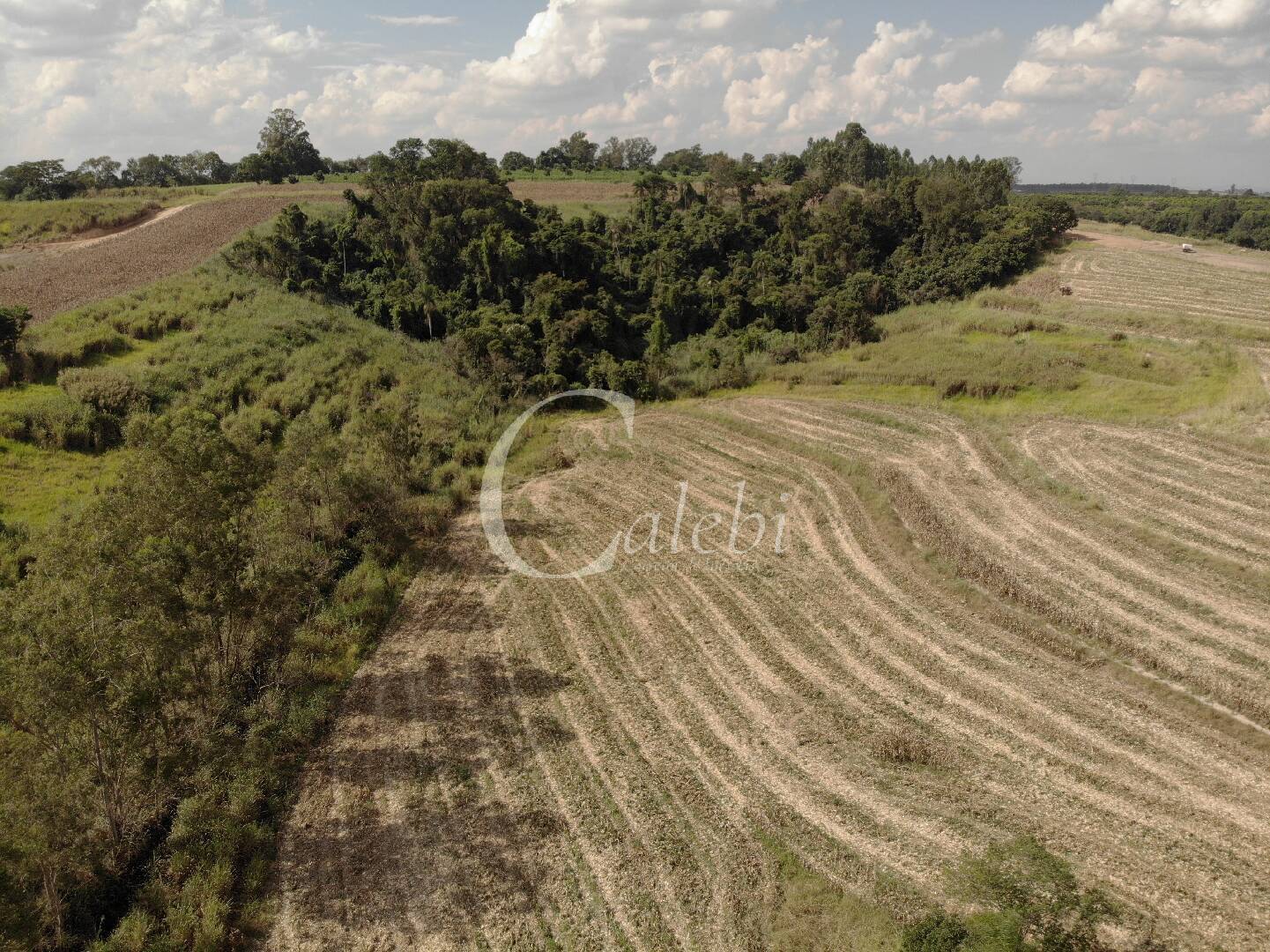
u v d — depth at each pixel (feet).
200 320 142.00
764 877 47.78
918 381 141.90
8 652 44.57
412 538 95.76
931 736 58.18
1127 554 78.79
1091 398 124.26
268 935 45.85
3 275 165.37
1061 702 60.70
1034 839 48.26
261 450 70.28
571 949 44.09
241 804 54.03
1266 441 98.02
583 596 81.41
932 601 75.51
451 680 68.74
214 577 58.65
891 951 41.93
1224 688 59.41
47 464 96.94
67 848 46.68
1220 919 42.50
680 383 159.02
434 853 50.62
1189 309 166.09
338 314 164.96
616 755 58.49
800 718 61.26
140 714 49.57
